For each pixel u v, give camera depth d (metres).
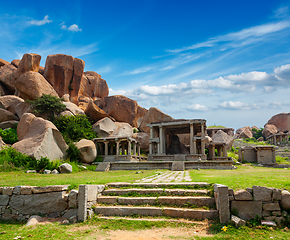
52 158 23.16
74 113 39.53
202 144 31.98
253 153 32.31
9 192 9.85
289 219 7.39
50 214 9.30
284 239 6.39
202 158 29.25
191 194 9.28
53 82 47.59
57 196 9.37
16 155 20.70
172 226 7.70
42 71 52.44
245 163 30.98
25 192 9.71
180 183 10.34
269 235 6.69
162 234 7.14
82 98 53.44
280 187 8.17
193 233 7.11
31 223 8.49
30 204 9.55
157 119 44.22
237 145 50.28
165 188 10.09
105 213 8.97
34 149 21.38
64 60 48.47
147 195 9.73
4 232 7.71
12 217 9.55
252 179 10.08
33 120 24.98
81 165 25.06
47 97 35.09
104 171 23.70
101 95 64.25
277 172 15.84
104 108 48.44
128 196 9.82
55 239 6.93
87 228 7.87
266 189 7.83
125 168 25.44
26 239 6.97
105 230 7.63
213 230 7.21
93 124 40.56
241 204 7.89
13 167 18.89
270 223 7.33
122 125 41.62
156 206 8.96
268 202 7.77
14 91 48.44
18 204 9.64
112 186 11.01
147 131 44.00
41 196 9.55
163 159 30.28
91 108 40.12
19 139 25.25
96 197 9.70
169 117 44.09
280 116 78.44
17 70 43.78
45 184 10.78
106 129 38.31
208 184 9.89
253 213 7.75
